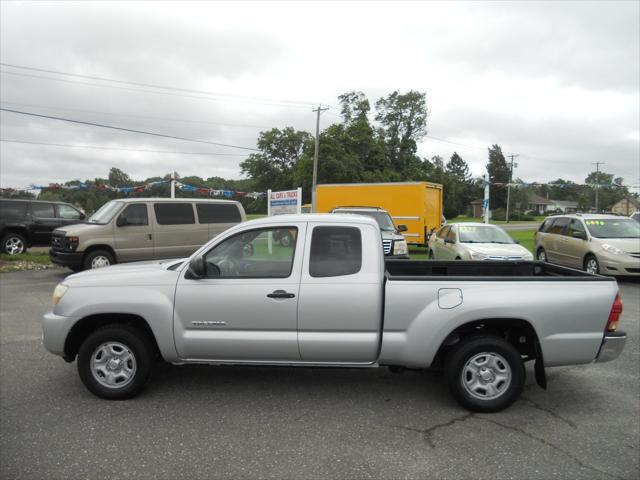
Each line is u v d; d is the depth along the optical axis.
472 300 4.32
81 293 4.62
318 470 3.44
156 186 37.72
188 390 4.94
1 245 15.73
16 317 8.14
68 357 4.77
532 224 70.56
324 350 4.42
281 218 4.71
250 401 4.67
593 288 4.40
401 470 3.44
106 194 37.38
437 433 4.02
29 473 3.37
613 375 5.49
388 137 61.72
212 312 4.49
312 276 4.46
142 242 12.33
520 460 3.59
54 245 12.38
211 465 3.49
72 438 3.89
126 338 4.59
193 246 13.00
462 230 12.92
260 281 4.49
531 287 4.38
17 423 4.16
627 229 12.71
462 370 4.41
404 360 4.41
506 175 97.00
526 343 4.79
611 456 3.66
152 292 4.56
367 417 4.33
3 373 5.38
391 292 4.38
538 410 4.52
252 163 70.94
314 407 4.54
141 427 4.09
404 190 20.52
